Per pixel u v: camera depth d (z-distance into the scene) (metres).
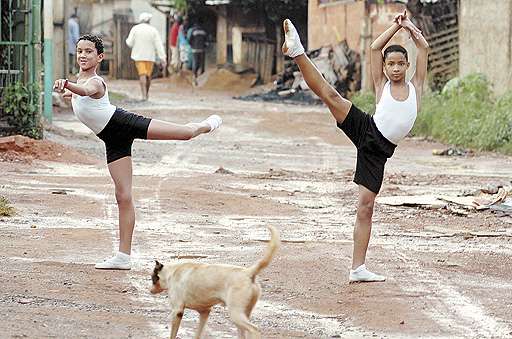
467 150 27.39
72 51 48.44
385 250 13.48
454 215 16.73
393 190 19.44
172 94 47.69
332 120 35.69
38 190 17.78
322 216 16.52
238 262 12.37
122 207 11.83
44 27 28.00
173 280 8.86
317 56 46.12
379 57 11.40
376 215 16.61
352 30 44.09
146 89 42.31
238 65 55.47
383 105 11.19
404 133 11.22
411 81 11.46
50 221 14.89
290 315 10.06
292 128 32.62
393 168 23.53
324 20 46.81
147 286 11.07
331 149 27.47
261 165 23.47
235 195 18.17
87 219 15.21
